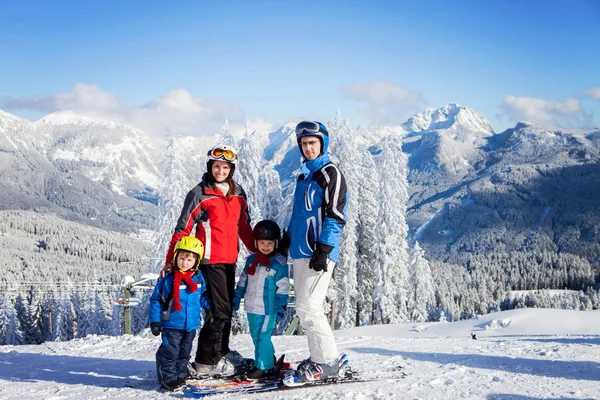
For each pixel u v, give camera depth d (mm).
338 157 28938
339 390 3834
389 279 30719
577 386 3924
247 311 4367
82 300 64312
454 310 92875
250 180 26562
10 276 125375
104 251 194000
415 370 4750
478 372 4621
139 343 7691
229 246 4500
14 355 6762
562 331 24234
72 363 5922
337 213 3887
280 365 4359
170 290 4234
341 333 27219
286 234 4469
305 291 4062
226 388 3936
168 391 4121
